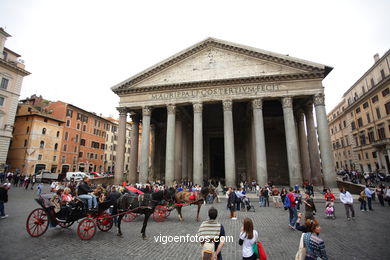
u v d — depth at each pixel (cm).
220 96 2570
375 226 1032
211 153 4169
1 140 3397
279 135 3669
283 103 2428
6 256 644
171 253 692
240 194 1551
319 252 401
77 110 5081
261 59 2578
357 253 683
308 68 2414
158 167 3888
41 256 655
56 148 4488
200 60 2745
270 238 849
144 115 2734
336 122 5850
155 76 2816
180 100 2664
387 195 1641
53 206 839
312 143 2642
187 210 1553
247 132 3316
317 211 1461
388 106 3731
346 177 3359
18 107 4316
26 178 2678
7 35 3603
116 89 2839
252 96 2489
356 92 4759
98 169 5700
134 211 883
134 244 780
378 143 3912
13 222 1069
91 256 662
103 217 876
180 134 3088
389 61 3700
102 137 5922
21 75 3769
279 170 3556
